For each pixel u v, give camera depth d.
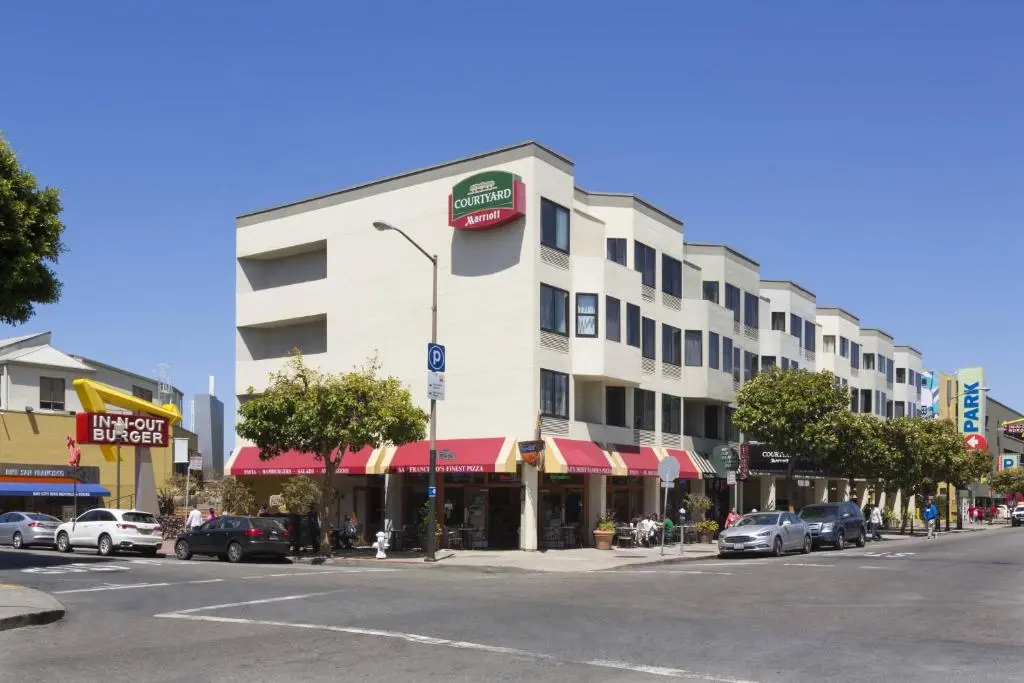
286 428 32.69
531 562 30.72
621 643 13.26
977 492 106.50
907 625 15.24
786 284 61.03
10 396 52.56
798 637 13.84
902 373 85.69
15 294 23.23
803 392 46.88
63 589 20.92
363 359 41.44
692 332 48.06
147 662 11.80
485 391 37.31
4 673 11.09
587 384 40.69
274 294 45.19
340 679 10.69
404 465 37.91
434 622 15.42
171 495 52.94
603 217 43.31
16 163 23.36
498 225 37.53
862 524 42.34
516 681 10.55
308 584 22.28
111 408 60.16
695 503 43.91
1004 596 20.00
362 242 42.19
